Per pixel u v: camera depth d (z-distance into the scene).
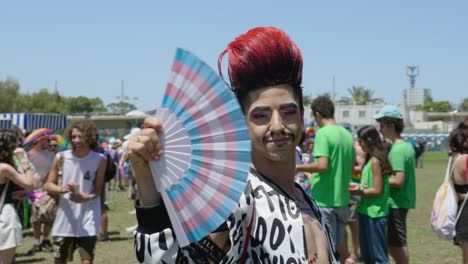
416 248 7.96
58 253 5.09
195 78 1.18
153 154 1.21
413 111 96.25
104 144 17.14
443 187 4.73
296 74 1.50
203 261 1.26
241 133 1.19
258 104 1.47
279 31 1.50
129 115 19.70
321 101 5.07
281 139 1.47
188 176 1.20
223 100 1.18
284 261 1.39
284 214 1.44
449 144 4.77
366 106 79.31
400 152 5.36
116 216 11.80
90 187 5.18
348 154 5.02
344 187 5.00
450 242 8.41
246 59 1.47
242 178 1.19
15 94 76.31
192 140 1.20
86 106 113.88
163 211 1.24
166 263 1.22
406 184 5.40
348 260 5.84
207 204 1.20
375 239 5.20
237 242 1.33
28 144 8.16
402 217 5.41
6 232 4.93
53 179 5.15
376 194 5.16
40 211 6.88
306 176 6.04
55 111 85.75
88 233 5.07
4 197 4.97
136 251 1.24
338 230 5.06
